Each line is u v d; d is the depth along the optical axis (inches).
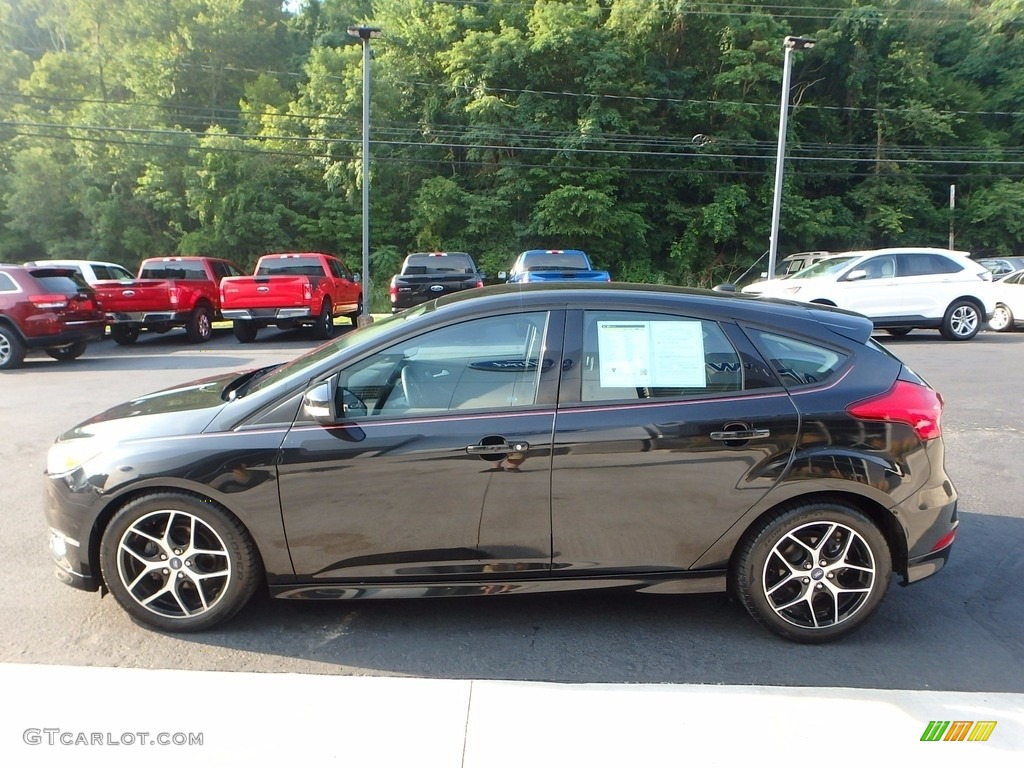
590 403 129.2
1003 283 639.1
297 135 1250.0
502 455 126.3
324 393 126.9
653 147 1242.6
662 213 1325.0
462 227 1273.4
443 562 130.8
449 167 1291.8
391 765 97.3
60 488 132.1
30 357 543.5
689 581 133.1
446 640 134.0
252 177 1231.5
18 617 140.6
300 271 677.3
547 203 1173.1
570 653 129.8
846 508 130.1
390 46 1285.7
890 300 541.6
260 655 128.0
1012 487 221.8
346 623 139.9
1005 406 327.9
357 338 143.1
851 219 1343.5
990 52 1536.7
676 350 132.3
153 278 691.4
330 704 110.9
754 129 1315.2
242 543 130.4
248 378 164.9
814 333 135.9
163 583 134.3
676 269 1304.1
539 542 130.0
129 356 538.6
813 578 131.3
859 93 1384.1
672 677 122.3
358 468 126.6
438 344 132.5
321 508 128.0
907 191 1346.0
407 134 1251.2
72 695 112.9
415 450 126.2
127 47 1374.3
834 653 130.4
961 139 1444.4
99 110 1210.6
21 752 99.8
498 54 1216.8
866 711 109.6
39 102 1291.8
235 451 127.2
